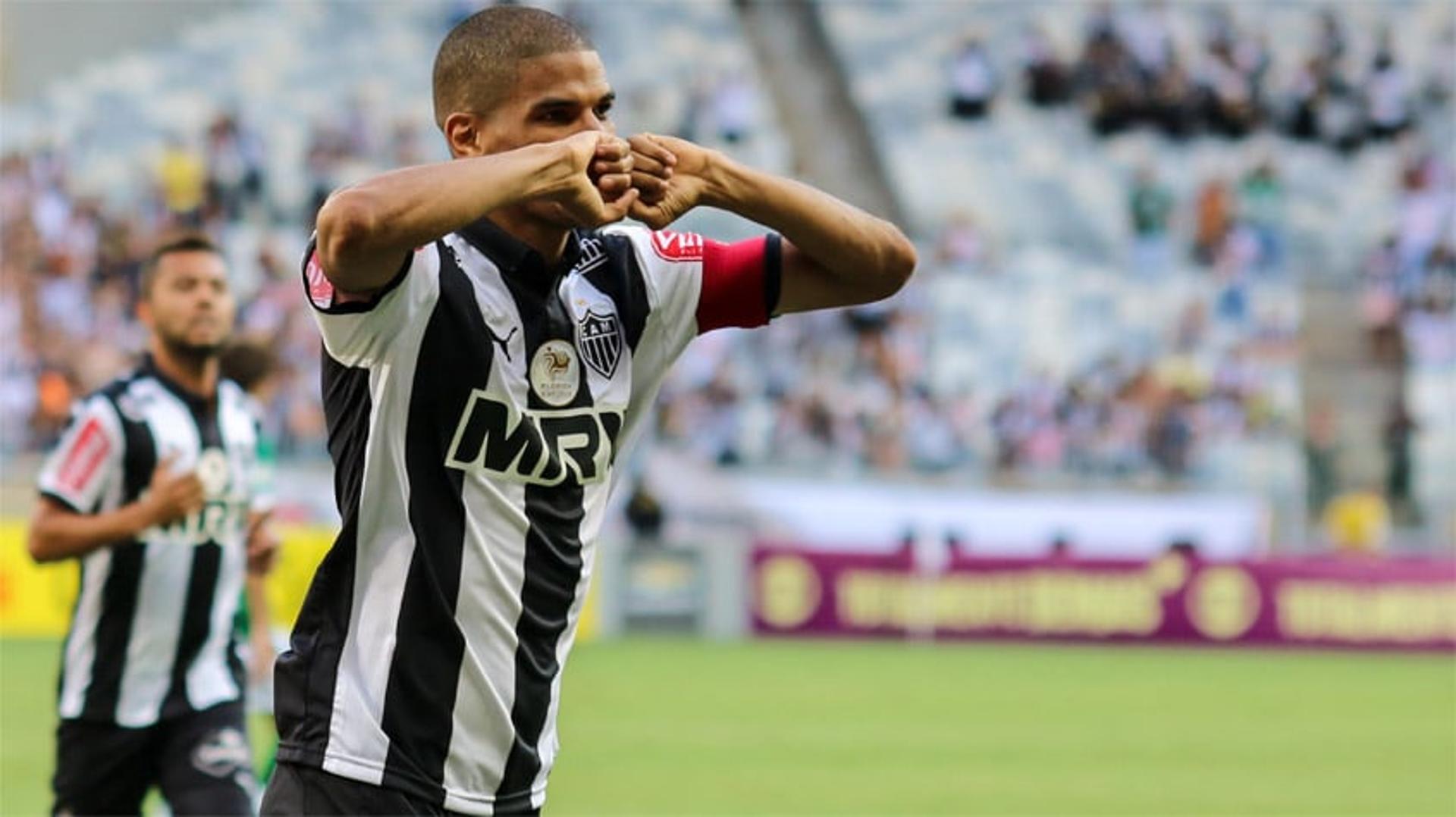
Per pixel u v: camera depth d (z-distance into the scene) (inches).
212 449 729.6
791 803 1177.4
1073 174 3540.8
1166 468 2878.9
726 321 454.9
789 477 2714.1
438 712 410.0
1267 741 1536.7
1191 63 3700.8
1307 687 2000.5
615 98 421.1
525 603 417.1
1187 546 2642.7
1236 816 1160.2
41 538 692.7
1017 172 3526.1
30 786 1169.4
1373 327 3208.7
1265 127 3671.3
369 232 368.5
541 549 418.6
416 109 3526.1
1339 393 3115.2
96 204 3053.6
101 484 714.2
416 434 406.0
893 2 3865.7
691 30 3705.7
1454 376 3159.5
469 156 415.5
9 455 2541.8
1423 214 3452.3
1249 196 3403.1
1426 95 3754.9
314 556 1755.7
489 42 410.9
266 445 757.3
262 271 2903.5
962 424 2883.9
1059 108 3659.0
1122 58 3666.3
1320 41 3782.0
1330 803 1219.9
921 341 3014.3
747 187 426.6
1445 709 1801.2
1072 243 3417.8
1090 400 2915.8
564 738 1486.2
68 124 3403.1
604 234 439.5
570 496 423.5
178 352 732.7
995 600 2502.5
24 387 2682.1
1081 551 2704.2
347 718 410.0
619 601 2471.7
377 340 395.9
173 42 3673.7
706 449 2768.2
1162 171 3565.5
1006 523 2706.7
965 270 3216.0
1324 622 2475.4
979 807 1176.8
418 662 409.4
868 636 2490.2
